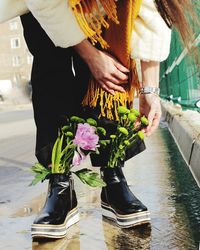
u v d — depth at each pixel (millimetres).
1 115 15086
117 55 1866
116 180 1998
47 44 1934
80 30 1759
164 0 1720
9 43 47344
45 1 1683
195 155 2988
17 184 3008
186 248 1634
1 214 2244
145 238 1768
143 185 2701
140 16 1884
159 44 1895
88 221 2037
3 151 5059
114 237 1805
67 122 1995
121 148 1988
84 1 1741
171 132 5641
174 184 2678
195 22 1777
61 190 1915
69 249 1699
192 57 1883
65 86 1967
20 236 1883
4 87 45469
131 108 2008
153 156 3768
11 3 1830
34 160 4215
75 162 1905
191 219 1977
